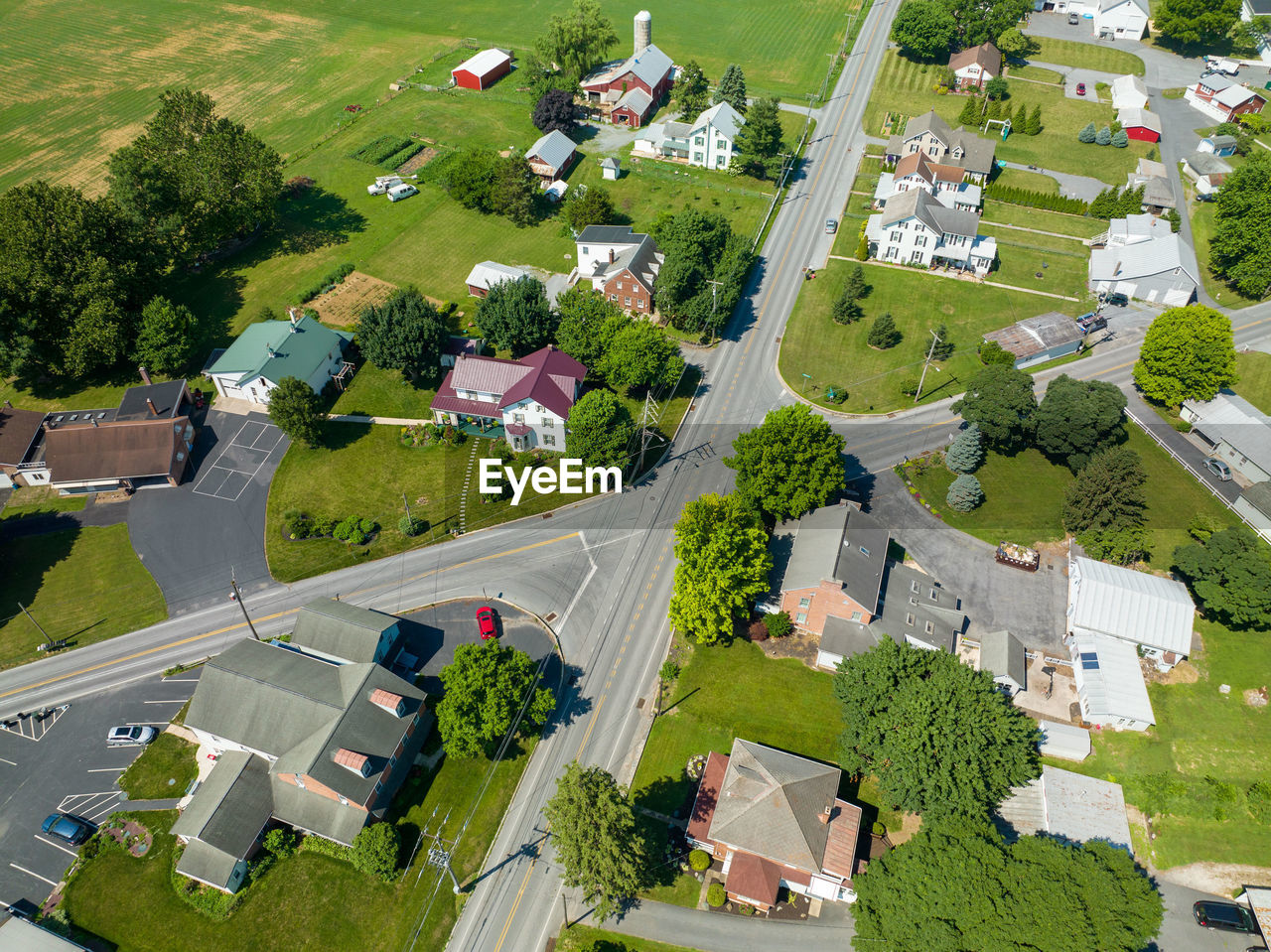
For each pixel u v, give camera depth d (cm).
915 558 9512
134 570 9319
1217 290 13700
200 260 13838
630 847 6216
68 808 7306
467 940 6519
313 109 18400
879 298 13500
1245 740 7800
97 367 11806
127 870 6881
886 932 6031
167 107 13412
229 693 7425
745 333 12888
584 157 17125
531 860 6994
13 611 8925
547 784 7469
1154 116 17838
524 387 10269
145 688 8225
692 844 7031
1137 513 9381
